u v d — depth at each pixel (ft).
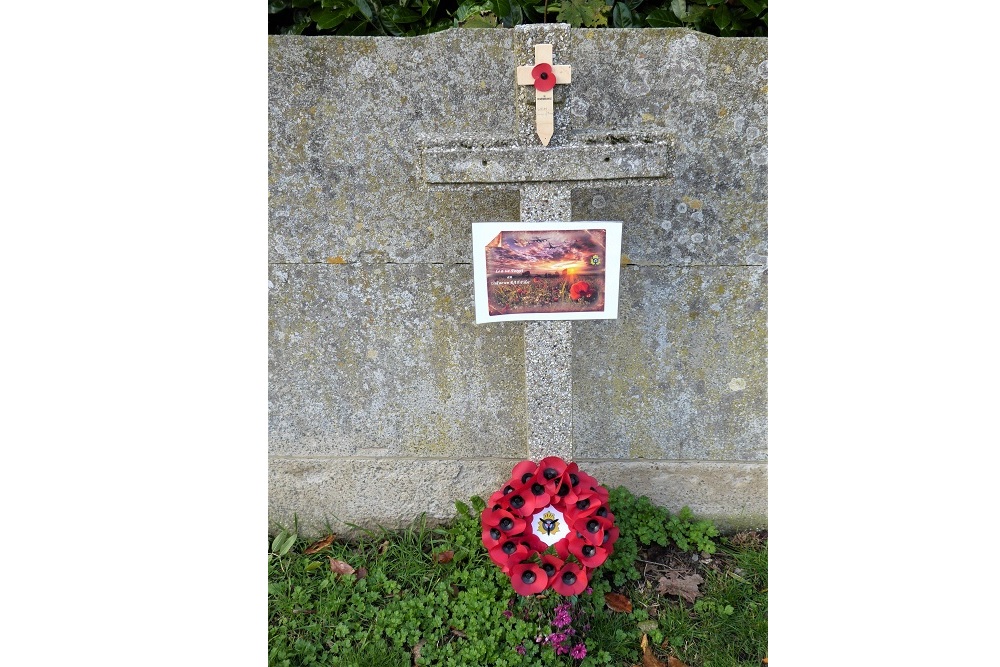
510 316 4.96
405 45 5.28
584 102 5.35
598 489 5.32
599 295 4.94
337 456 6.06
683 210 5.55
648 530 5.88
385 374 5.91
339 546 6.06
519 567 5.09
